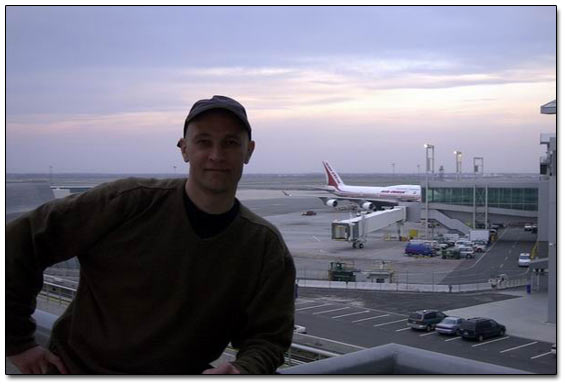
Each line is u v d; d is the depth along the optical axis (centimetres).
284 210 6291
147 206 230
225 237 229
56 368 245
